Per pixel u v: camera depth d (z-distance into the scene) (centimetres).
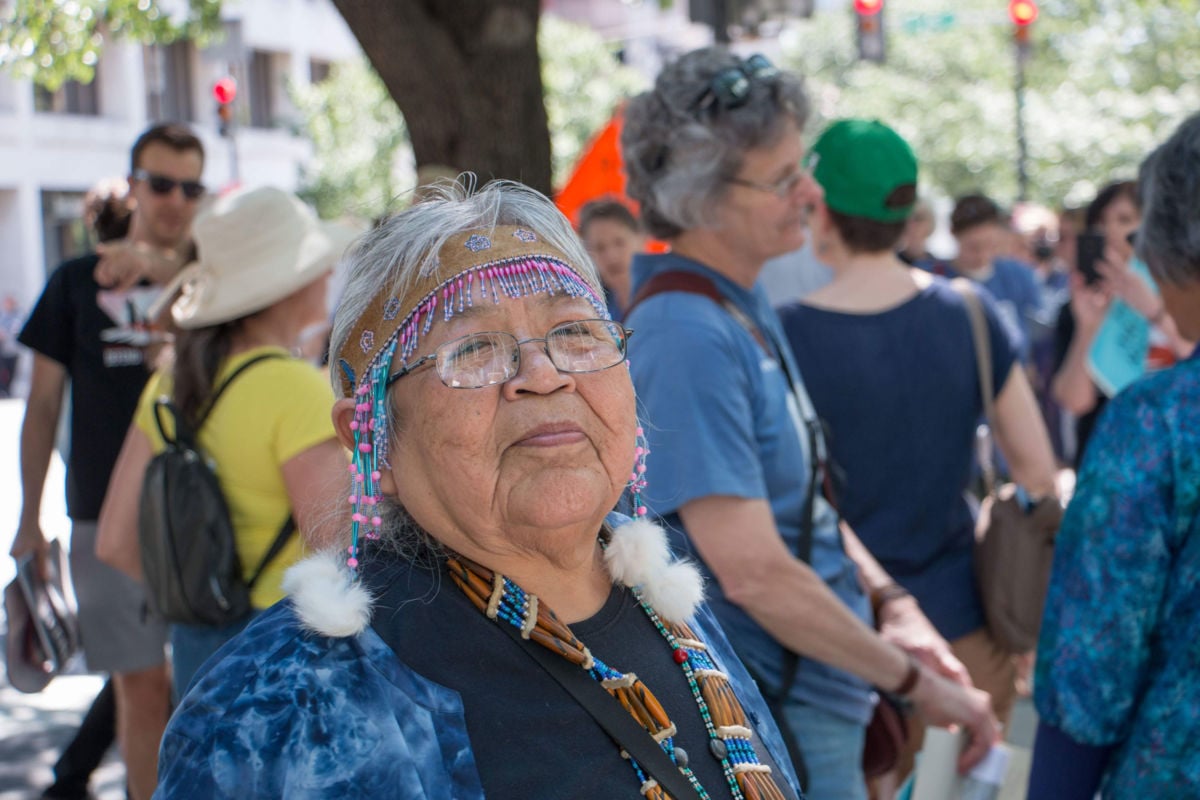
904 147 310
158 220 455
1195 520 207
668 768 144
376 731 132
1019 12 2008
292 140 3297
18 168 2684
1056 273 1162
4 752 545
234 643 138
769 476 257
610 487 150
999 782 262
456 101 524
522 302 147
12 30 702
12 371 2470
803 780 246
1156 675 210
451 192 163
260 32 3148
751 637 252
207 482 289
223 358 299
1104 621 210
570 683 144
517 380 144
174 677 308
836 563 267
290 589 140
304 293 313
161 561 288
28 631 428
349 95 2745
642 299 262
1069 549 217
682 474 240
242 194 317
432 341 146
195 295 307
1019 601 311
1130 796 208
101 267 432
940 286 313
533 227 154
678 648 160
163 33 775
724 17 860
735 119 255
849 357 301
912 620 280
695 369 244
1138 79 3159
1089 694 210
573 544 149
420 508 148
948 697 259
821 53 3803
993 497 327
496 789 136
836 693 262
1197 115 226
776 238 261
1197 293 224
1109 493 212
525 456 144
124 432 432
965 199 804
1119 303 461
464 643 142
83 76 733
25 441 440
